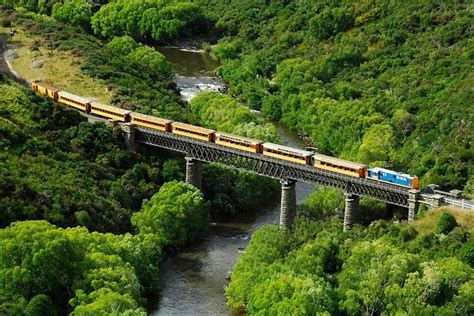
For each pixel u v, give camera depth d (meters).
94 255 188.12
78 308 168.50
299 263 189.25
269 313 174.38
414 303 169.00
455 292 172.50
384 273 174.88
